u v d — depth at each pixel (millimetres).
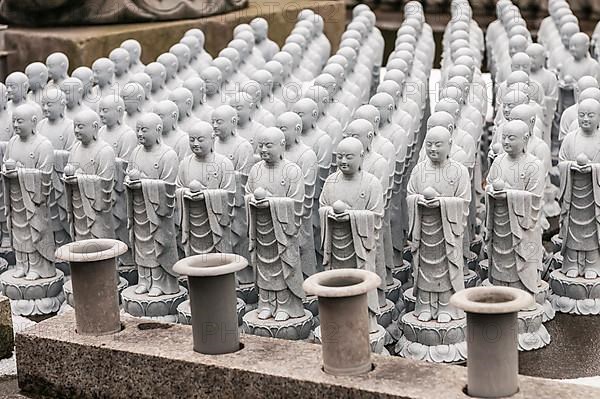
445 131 8133
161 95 11297
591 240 9133
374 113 8984
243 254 9344
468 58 11625
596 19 19578
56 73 11438
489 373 6566
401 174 9547
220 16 15383
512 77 10812
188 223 8789
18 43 14305
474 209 9875
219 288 7281
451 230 8094
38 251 9797
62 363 7785
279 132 8383
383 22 21172
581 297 9086
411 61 12172
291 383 6996
